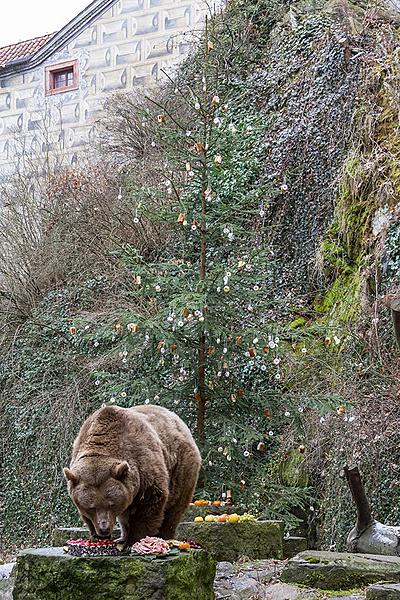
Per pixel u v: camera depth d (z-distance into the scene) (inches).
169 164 505.4
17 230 691.4
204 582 226.1
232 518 312.2
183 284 421.7
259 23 692.1
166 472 224.5
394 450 398.0
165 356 428.5
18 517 597.6
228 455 398.6
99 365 557.6
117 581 211.8
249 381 479.5
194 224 424.5
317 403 409.4
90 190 692.1
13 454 611.2
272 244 562.9
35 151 846.5
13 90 944.3
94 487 209.8
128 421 224.7
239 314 426.9
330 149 559.5
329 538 406.6
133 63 874.8
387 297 428.8
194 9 844.0
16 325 655.1
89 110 895.1
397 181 495.2
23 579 223.3
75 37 912.9
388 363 434.3
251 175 572.1
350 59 572.4
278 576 277.4
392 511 389.1
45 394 597.3
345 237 521.7
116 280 617.0
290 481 437.7
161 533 242.1
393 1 620.1
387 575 256.8
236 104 630.5
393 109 527.2
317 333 498.3
